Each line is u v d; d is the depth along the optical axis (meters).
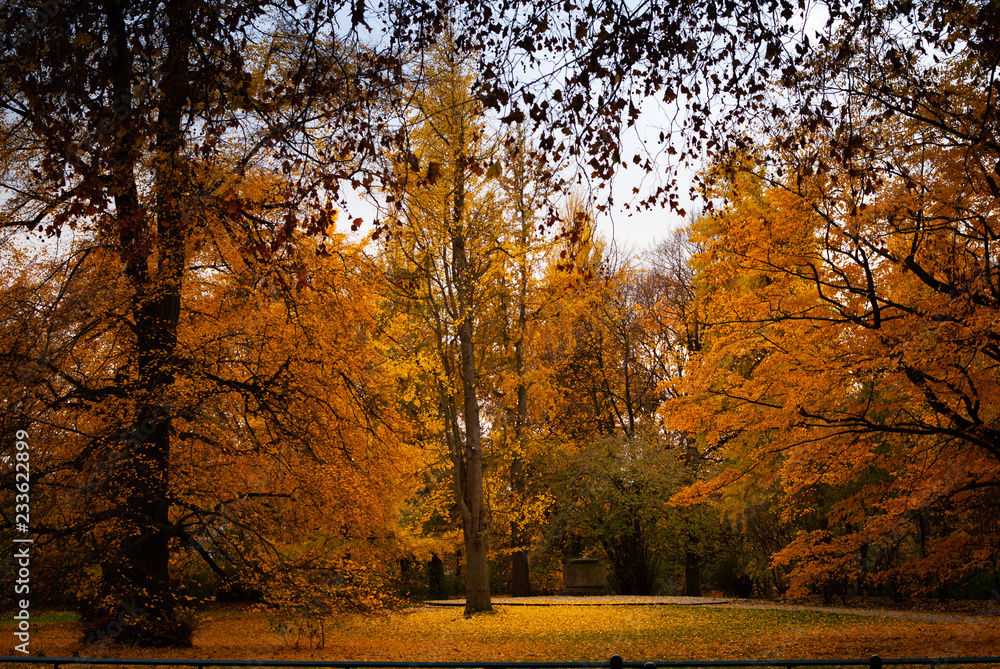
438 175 7.66
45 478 11.31
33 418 11.13
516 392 24.44
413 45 7.37
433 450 21.08
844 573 21.16
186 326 13.59
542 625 16.02
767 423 11.39
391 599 12.88
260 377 12.95
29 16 6.87
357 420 14.28
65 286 11.31
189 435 12.54
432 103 14.84
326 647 12.74
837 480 12.47
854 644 11.32
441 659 11.41
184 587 12.65
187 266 12.96
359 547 14.09
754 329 11.59
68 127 7.42
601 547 28.55
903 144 9.87
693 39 7.05
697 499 12.66
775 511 21.19
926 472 11.12
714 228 11.83
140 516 11.40
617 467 26.83
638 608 19.50
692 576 28.94
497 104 7.02
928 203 9.99
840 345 10.77
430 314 19.28
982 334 9.35
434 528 28.16
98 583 11.42
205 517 12.45
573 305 21.66
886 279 11.02
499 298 21.17
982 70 8.77
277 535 13.12
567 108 7.03
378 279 14.08
